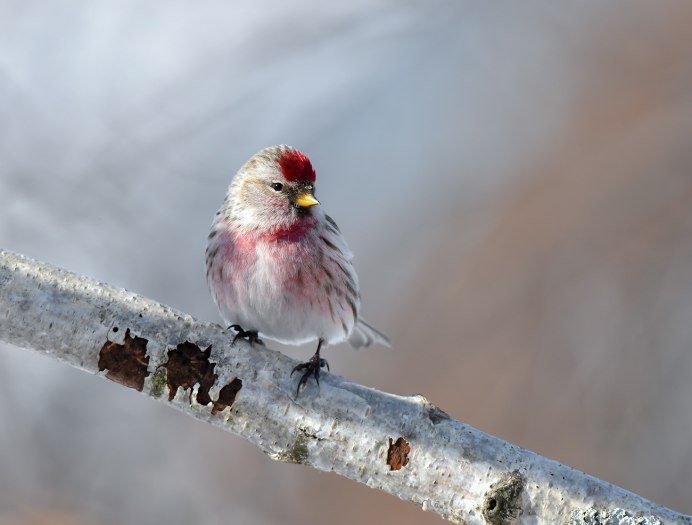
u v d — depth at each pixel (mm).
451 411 11484
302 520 11258
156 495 11406
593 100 13078
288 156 8219
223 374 6332
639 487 10984
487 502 6027
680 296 11852
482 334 11883
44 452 11406
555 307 11875
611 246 12109
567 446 11180
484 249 12422
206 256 8562
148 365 6281
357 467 6258
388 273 12766
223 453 11727
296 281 8117
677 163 12344
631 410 11352
